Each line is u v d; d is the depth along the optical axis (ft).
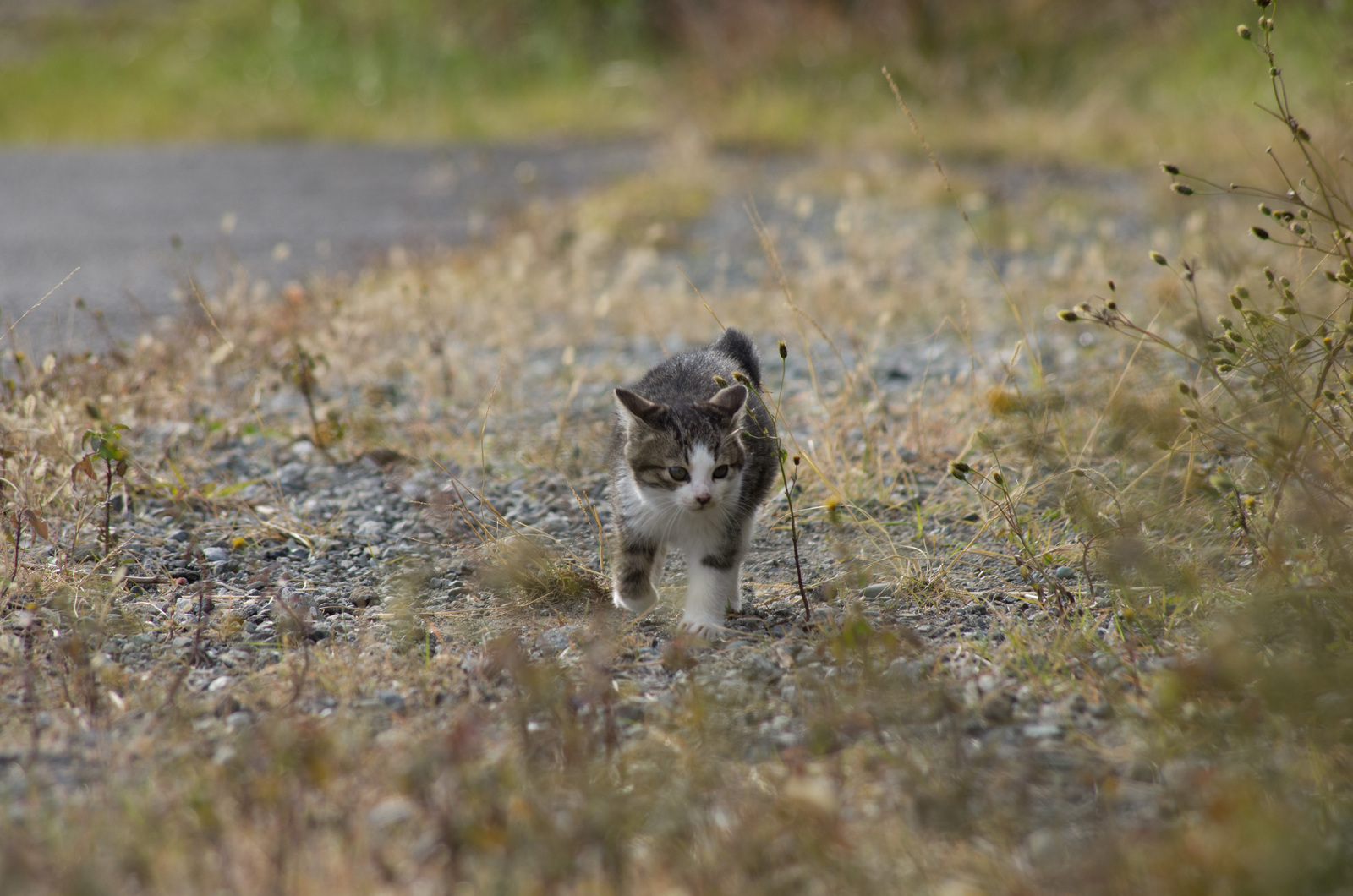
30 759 22.02
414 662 26.91
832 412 41.81
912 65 116.57
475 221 79.61
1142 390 39.06
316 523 36.35
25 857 18.22
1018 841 19.63
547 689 23.45
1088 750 22.41
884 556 33.22
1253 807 19.26
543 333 57.11
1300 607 24.70
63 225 85.35
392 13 154.51
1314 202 47.44
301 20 156.66
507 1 151.43
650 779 20.84
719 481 30.73
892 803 20.61
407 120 133.59
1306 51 96.17
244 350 48.47
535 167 106.42
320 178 105.09
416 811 20.16
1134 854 18.65
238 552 34.06
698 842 19.29
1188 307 50.42
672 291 63.26
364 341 51.24
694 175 91.97
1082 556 30.68
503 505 38.11
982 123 106.11
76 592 29.63
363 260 69.00
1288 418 27.58
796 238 75.66
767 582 33.30
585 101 132.57
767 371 51.88
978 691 24.64
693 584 31.19
